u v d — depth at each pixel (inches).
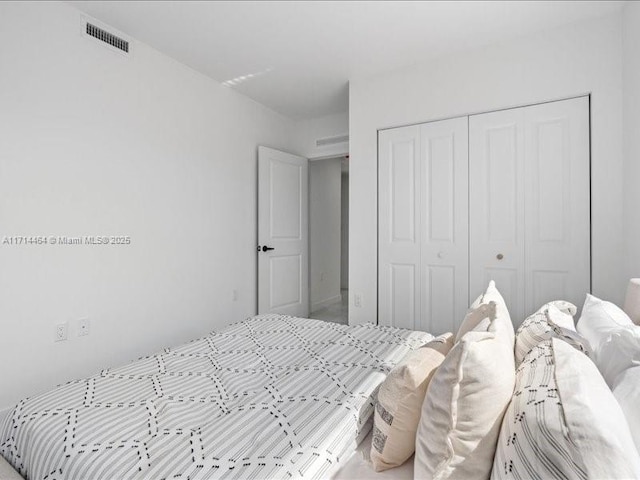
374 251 126.3
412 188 119.8
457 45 106.9
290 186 165.8
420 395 34.6
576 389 25.5
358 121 128.9
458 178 111.8
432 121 116.1
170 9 90.5
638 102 80.6
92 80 93.6
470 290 110.0
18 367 79.3
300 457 34.4
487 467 29.2
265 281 152.7
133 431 38.6
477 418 28.8
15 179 79.0
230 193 139.8
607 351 40.2
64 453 36.0
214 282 132.6
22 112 80.0
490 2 87.0
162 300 112.8
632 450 22.7
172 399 45.9
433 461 30.3
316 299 201.2
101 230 95.7
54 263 85.8
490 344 31.2
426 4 88.0
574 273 95.7
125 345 101.5
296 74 126.9
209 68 122.8
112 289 98.3
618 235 89.9
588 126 94.0
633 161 83.2
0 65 76.4
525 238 101.9
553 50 97.5
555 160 98.0
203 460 33.8
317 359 58.7
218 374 54.1
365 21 95.3
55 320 85.8
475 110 108.2
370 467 37.7
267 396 46.2
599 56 92.0
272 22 96.0
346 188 284.4
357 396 45.8
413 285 119.9
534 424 24.2
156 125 110.9
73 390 48.2
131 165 103.6
